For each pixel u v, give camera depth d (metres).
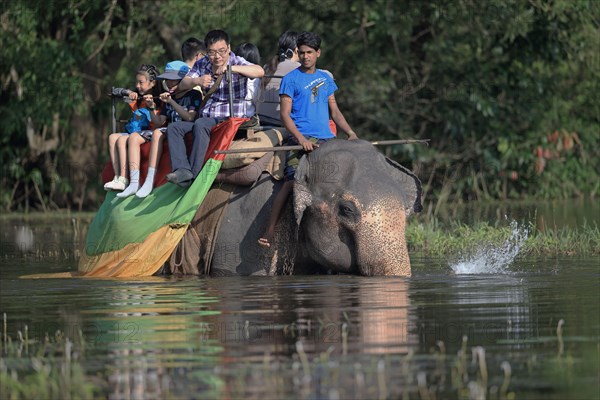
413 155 52.28
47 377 15.06
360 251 24.34
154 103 27.64
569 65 54.62
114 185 27.00
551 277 24.17
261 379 14.84
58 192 54.38
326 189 24.59
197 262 26.39
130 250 26.38
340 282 23.58
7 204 54.25
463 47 52.78
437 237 33.19
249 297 21.62
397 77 54.34
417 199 25.58
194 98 27.75
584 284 22.88
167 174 26.19
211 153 26.09
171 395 14.15
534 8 51.44
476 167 54.25
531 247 30.73
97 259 26.88
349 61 53.66
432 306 20.05
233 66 26.72
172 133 26.23
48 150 53.97
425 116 53.62
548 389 14.45
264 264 25.64
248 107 27.23
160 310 20.17
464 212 46.09
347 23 53.44
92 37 51.28
